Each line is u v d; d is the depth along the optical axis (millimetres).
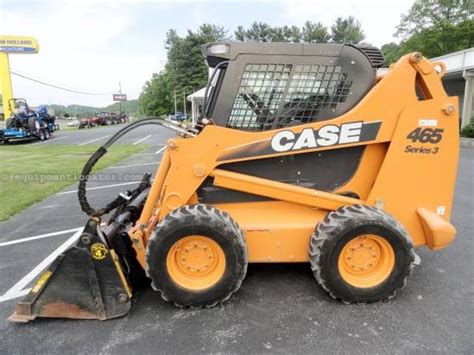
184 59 62250
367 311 2752
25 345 2443
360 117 2902
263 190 3004
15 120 19266
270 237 2939
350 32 57812
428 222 2912
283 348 2357
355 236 2713
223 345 2398
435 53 33312
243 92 2957
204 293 2760
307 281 3223
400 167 2979
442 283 3182
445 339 2414
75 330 2594
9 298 3098
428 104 2902
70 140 20422
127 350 2373
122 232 2939
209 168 2916
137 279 3162
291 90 2959
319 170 3127
